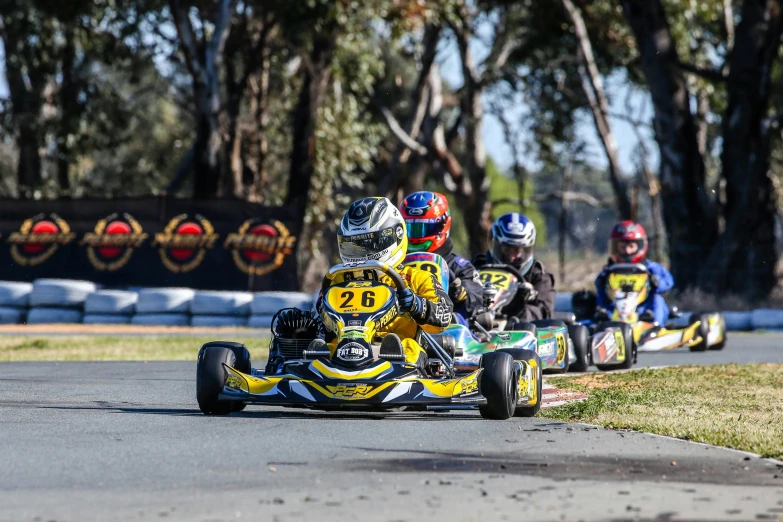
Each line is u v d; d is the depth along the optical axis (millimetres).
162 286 94688
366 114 156000
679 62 109875
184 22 109688
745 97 108188
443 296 31906
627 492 19734
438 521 17406
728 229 108875
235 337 72562
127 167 181750
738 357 58750
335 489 19844
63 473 21328
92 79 150625
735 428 28109
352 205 32781
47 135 134625
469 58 145625
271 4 108875
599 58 150125
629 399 35094
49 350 61125
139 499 18984
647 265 63000
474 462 22719
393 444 25125
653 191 134375
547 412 32031
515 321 43781
